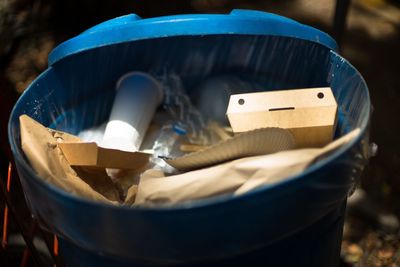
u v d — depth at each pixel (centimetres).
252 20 124
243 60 155
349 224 238
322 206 107
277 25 125
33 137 116
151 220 93
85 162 121
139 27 124
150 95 154
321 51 135
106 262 110
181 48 155
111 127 145
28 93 127
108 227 97
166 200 104
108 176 130
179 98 160
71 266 124
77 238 106
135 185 121
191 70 160
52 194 100
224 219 95
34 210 114
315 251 119
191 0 356
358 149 105
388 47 347
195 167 118
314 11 377
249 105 130
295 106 128
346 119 129
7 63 312
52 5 332
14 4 335
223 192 102
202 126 153
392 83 319
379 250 226
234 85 154
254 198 94
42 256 197
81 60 141
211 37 151
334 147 102
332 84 135
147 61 156
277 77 151
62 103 141
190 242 98
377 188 255
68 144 120
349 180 110
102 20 331
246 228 98
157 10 331
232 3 379
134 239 98
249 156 116
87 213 97
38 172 110
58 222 106
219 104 152
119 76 156
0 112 162
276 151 118
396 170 265
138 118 148
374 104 304
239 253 104
